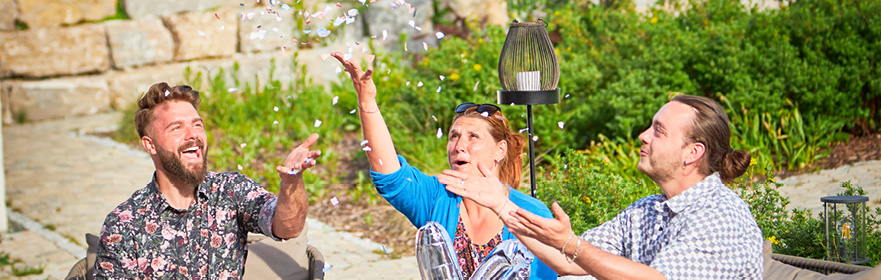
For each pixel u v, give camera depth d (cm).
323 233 614
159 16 1248
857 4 782
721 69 750
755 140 705
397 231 608
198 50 1248
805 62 741
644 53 784
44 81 1200
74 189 786
